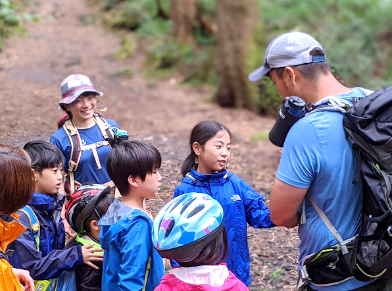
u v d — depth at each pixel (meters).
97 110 3.67
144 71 12.30
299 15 14.01
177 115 9.09
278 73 2.13
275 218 2.07
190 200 1.82
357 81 11.71
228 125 8.72
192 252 1.73
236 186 2.60
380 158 1.85
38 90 6.75
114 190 2.84
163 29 14.57
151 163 2.13
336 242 1.99
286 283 3.18
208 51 12.87
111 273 2.06
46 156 2.38
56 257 2.20
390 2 14.52
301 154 1.94
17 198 1.79
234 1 10.16
